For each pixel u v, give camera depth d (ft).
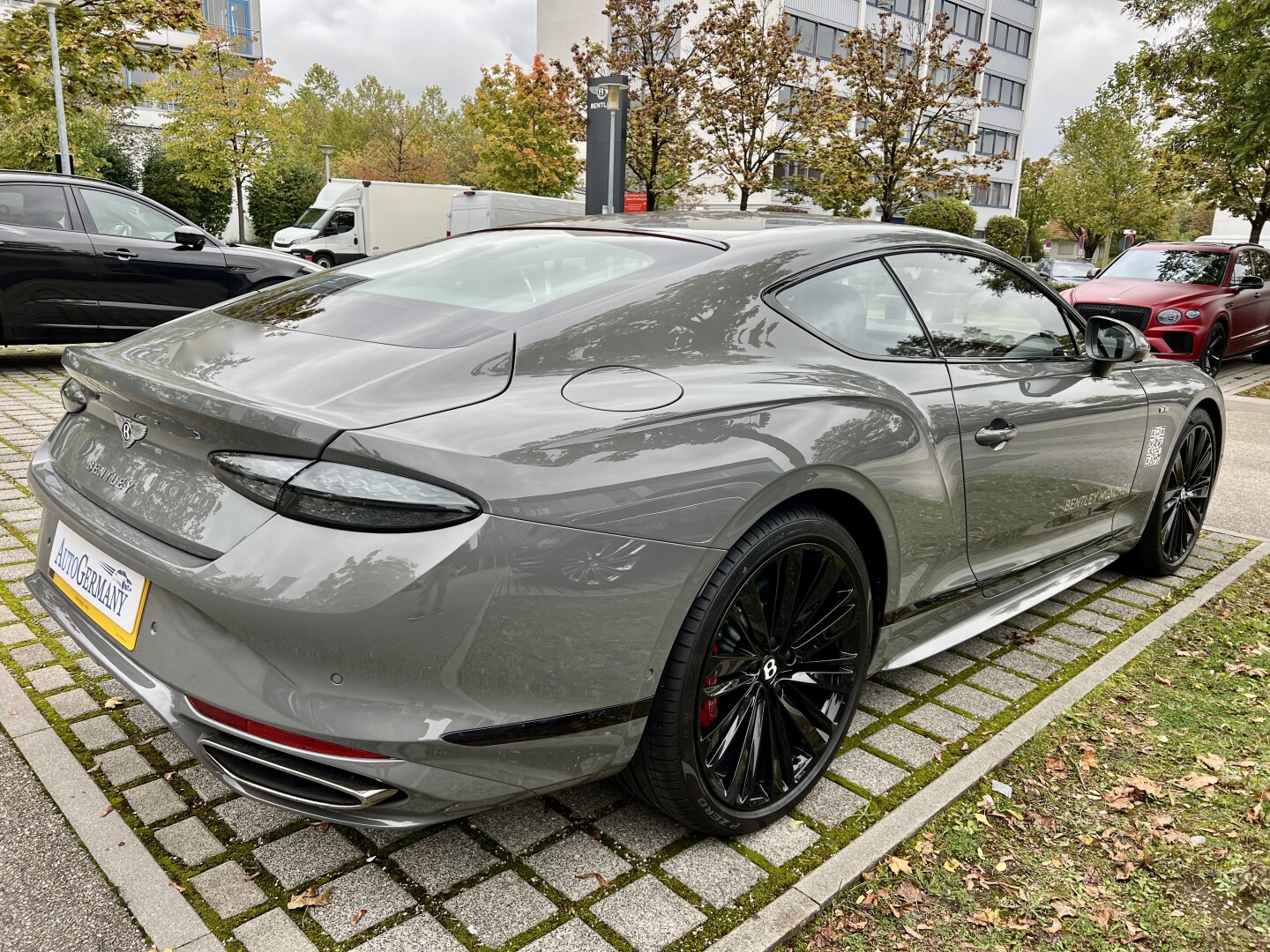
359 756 5.19
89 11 43.96
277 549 5.25
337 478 5.14
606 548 5.62
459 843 6.77
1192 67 40.47
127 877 6.17
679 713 6.18
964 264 9.42
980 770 8.02
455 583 5.18
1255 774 8.26
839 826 7.22
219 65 103.24
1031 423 9.22
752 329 7.16
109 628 6.34
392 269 8.46
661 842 6.89
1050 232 255.70
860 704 9.30
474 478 5.24
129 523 6.15
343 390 5.71
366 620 5.11
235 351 6.61
